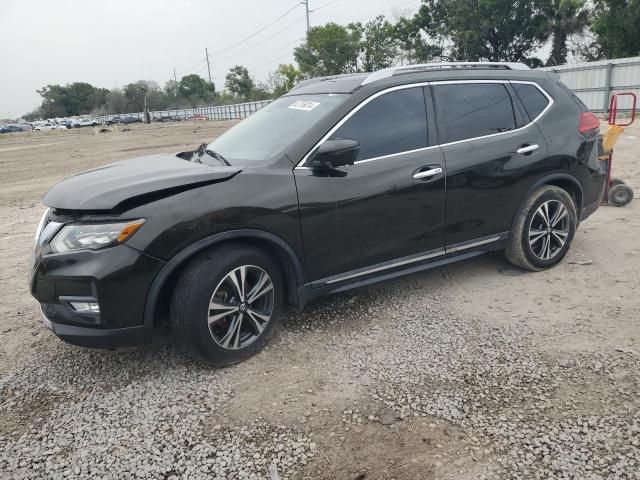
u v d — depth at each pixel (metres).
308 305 4.28
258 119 4.41
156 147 22.33
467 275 4.75
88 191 3.16
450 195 4.05
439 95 4.13
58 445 2.74
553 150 4.53
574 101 4.85
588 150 4.77
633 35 29.28
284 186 3.42
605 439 2.57
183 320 3.16
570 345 3.44
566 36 37.00
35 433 2.85
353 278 3.80
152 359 3.56
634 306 3.92
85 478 2.50
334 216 3.59
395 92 3.94
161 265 3.05
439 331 3.74
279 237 3.41
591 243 5.37
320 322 3.98
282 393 3.10
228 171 3.34
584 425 2.67
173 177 3.22
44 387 3.31
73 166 17.05
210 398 3.08
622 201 6.64
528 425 2.70
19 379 3.42
